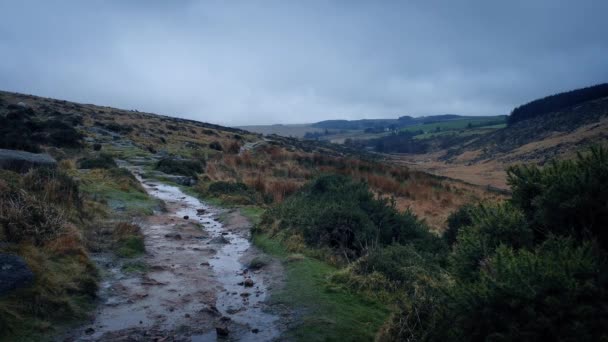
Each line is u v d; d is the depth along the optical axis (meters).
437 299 4.57
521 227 4.55
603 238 4.15
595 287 3.24
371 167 26.62
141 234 8.40
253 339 4.64
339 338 4.59
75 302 5.02
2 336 3.95
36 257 5.36
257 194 14.73
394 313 4.84
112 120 39.78
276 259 7.45
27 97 43.59
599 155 4.42
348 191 10.82
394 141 148.25
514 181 5.31
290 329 4.86
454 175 61.50
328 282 6.11
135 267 6.68
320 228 8.47
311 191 11.95
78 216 7.97
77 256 6.08
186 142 34.72
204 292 5.98
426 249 8.24
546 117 94.75
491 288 3.41
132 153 24.06
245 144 42.34
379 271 6.21
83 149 21.81
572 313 3.15
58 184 8.28
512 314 3.32
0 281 4.48
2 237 5.65
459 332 3.62
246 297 5.89
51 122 23.89
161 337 4.58
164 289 5.98
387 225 8.87
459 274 4.60
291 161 27.62
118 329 4.70
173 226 9.78
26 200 6.64
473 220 5.28
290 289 6.01
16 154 10.42
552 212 4.45
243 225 10.41
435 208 17.11
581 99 96.69
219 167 22.92
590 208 4.18
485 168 71.69
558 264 3.47
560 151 63.00
